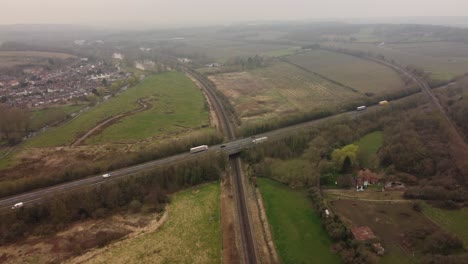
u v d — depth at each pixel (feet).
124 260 337.31
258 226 391.45
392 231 358.64
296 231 375.45
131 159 511.40
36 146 604.49
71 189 436.76
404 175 466.70
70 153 570.87
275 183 483.92
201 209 426.10
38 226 387.14
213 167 501.15
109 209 420.36
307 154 541.34
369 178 466.29
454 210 388.78
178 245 359.46
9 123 627.05
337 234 353.10
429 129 601.62
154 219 405.39
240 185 481.46
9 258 341.21
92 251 350.43
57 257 342.44
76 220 402.52
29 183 441.68
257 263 331.77
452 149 510.99
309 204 428.56
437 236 335.47
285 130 645.51
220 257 341.62
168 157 535.19
